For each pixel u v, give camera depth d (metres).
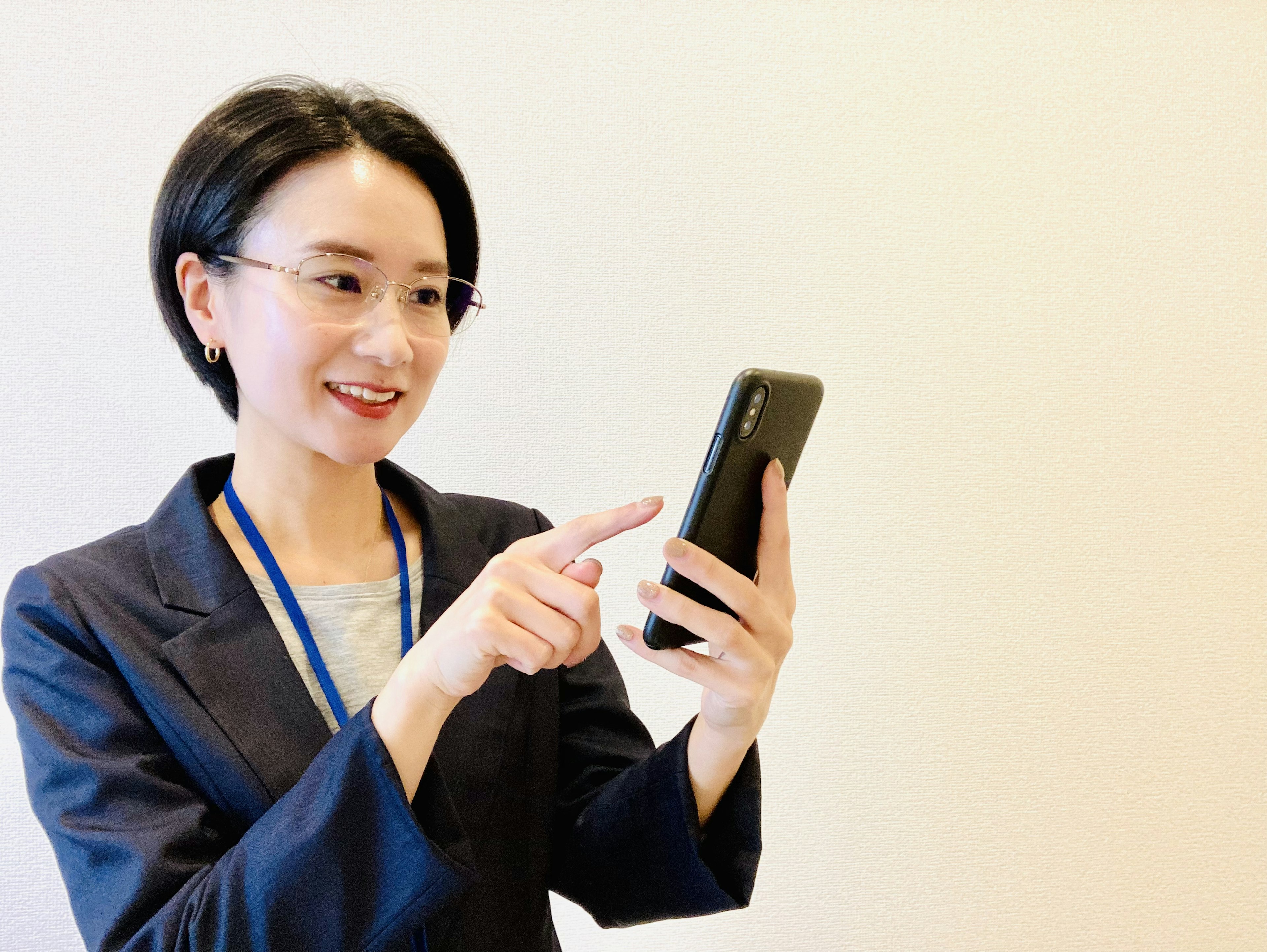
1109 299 1.75
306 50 1.57
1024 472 1.75
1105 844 1.80
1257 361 1.78
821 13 1.68
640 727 1.07
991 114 1.72
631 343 1.66
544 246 1.64
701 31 1.66
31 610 0.84
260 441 0.90
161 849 0.73
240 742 0.81
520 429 1.64
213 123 0.86
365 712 0.73
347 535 0.95
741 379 0.71
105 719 0.79
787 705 1.73
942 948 1.78
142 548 0.91
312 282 0.82
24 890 1.51
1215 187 1.76
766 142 1.68
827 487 1.72
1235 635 1.80
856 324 1.71
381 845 0.70
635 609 1.68
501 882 0.89
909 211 1.71
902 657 1.75
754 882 0.89
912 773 1.76
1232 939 1.83
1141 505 1.78
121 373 1.53
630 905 0.94
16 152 1.50
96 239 1.52
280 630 0.89
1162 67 1.74
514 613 0.69
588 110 1.64
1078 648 1.78
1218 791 1.82
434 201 0.91
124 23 1.52
